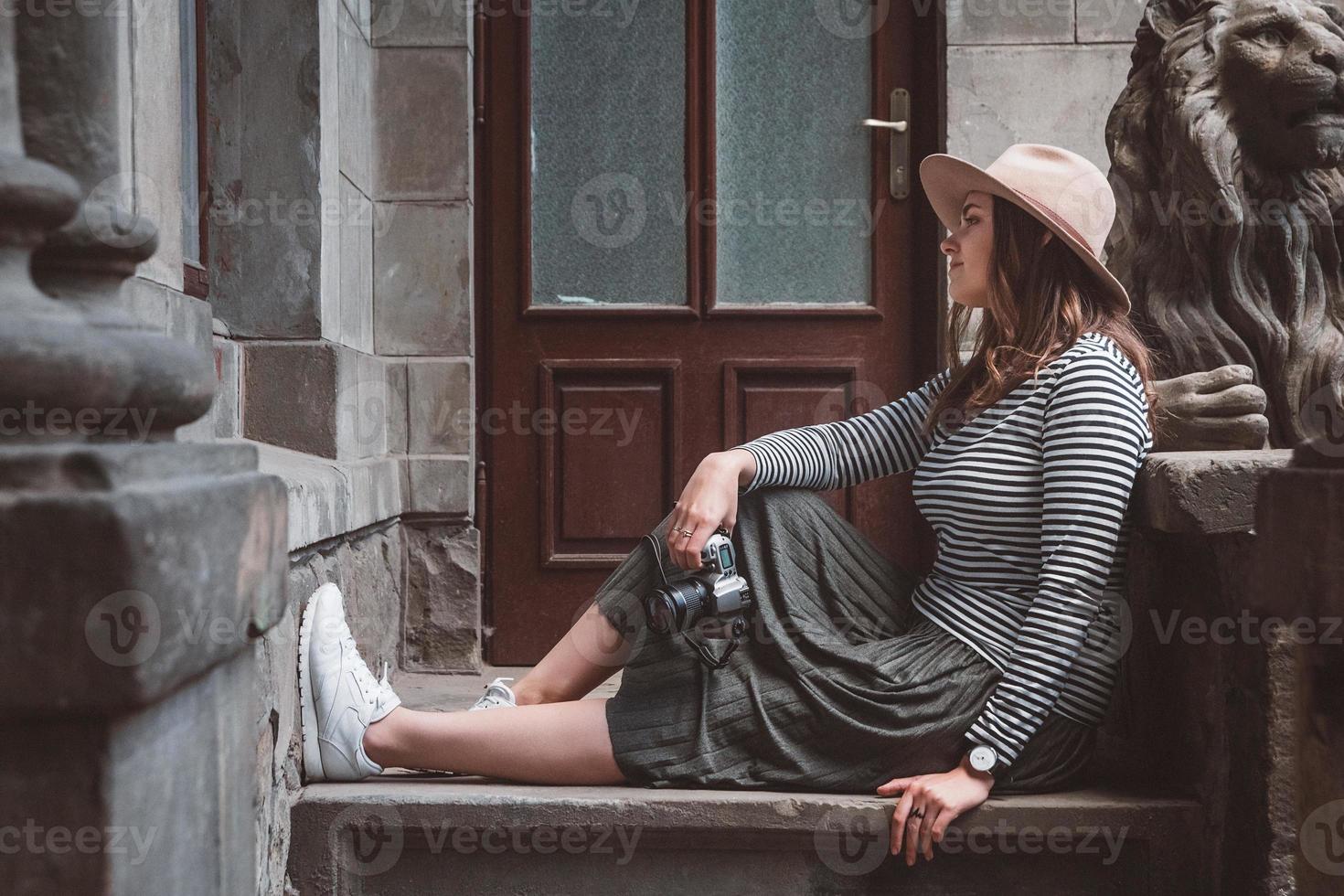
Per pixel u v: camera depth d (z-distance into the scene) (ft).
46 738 2.29
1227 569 4.84
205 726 2.75
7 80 2.53
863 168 8.68
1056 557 4.83
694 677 5.24
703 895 5.18
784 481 5.57
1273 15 5.55
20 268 2.44
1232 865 4.79
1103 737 6.06
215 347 6.26
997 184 5.37
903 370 8.70
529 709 5.29
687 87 8.61
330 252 6.95
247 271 6.79
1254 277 5.69
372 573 7.45
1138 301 5.96
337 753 5.30
